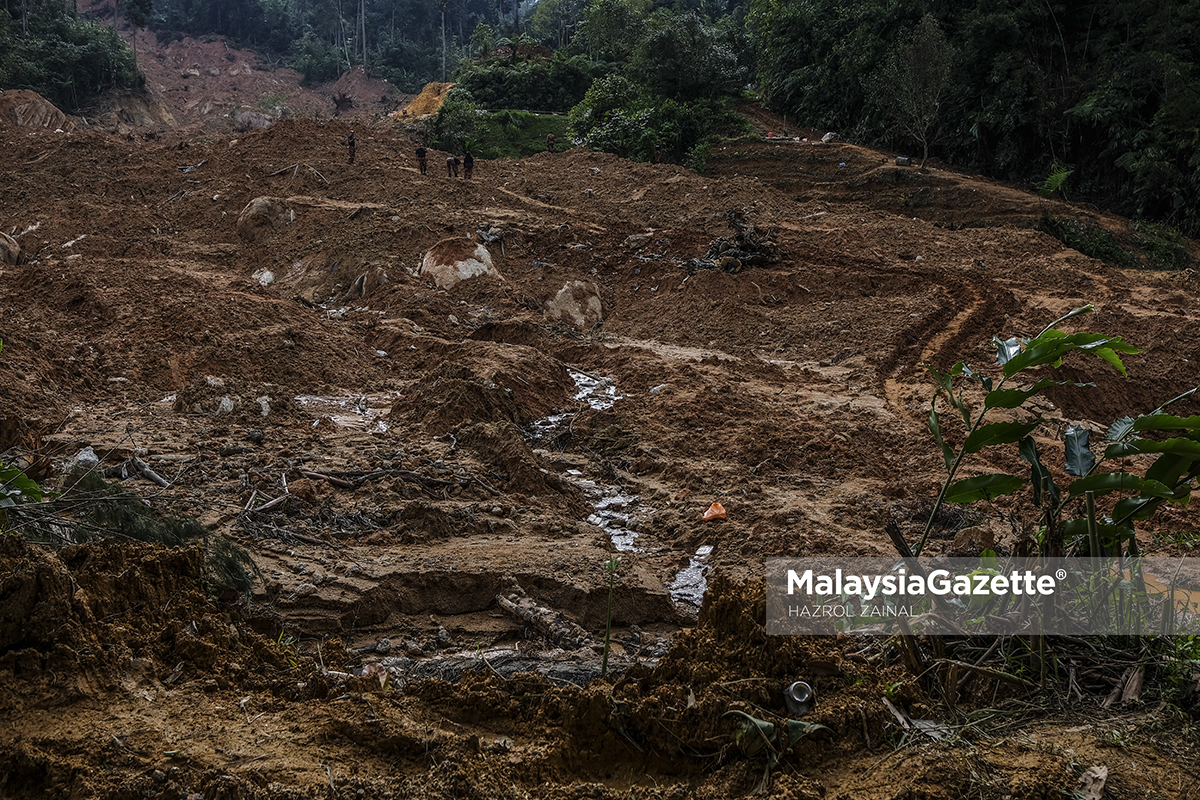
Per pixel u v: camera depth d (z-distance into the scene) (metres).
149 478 9.06
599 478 11.44
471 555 7.85
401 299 21.25
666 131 41.06
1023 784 3.49
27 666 3.97
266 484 9.16
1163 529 10.74
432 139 45.12
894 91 38.88
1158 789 3.52
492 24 118.62
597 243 26.97
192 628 4.67
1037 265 26.78
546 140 46.31
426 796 3.43
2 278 19.12
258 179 32.78
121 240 28.14
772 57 47.31
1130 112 37.72
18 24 67.88
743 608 4.42
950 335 20.59
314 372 15.59
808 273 24.05
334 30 108.50
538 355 15.98
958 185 36.41
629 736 3.95
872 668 4.46
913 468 12.14
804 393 16.00
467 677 4.48
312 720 3.95
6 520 5.35
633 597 7.56
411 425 12.50
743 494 10.62
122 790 3.40
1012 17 39.78
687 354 18.64
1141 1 39.19
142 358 14.28
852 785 3.62
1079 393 19.44
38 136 38.09
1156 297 24.98
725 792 3.65
